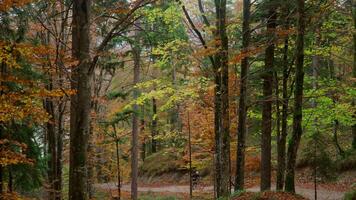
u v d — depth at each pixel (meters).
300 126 13.04
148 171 39.47
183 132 28.11
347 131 29.78
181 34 15.90
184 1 15.00
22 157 12.09
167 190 31.61
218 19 14.66
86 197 8.54
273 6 15.36
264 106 17.53
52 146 16.53
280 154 17.11
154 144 45.75
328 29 17.64
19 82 11.54
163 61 16.61
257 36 16.34
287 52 17.31
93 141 21.72
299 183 25.25
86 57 8.70
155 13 13.90
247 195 12.93
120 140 24.42
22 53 11.05
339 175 24.41
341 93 17.34
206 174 33.12
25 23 12.91
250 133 26.97
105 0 13.32
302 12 13.12
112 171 29.48
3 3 10.26
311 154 25.47
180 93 15.83
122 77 29.02
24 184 15.07
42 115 11.98
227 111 14.92
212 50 14.35
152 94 15.74
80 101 8.65
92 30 16.44
